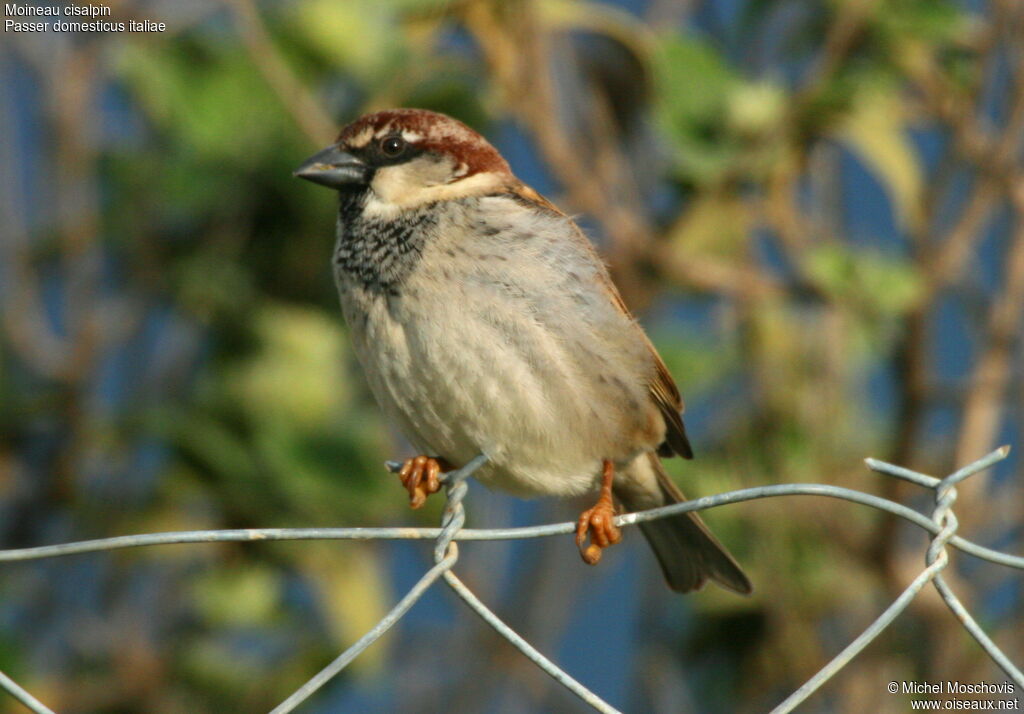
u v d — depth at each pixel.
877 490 9.48
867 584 9.47
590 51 9.63
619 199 9.34
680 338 9.21
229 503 8.77
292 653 9.12
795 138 8.80
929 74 9.08
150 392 9.52
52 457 9.54
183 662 9.09
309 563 8.75
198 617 9.26
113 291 9.71
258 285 9.29
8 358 9.52
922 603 9.38
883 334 9.32
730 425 9.40
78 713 9.15
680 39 8.79
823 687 9.44
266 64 8.34
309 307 9.29
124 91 9.35
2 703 8.53
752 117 8.69
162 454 9.15
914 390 9.31
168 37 9.07
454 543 4.82
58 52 9.37
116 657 9.21
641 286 9.09
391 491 8.55
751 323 9.31
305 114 8.39
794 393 9.33
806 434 9.30
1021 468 9.36
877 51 9.00
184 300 9.21
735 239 9.05
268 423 8.54
